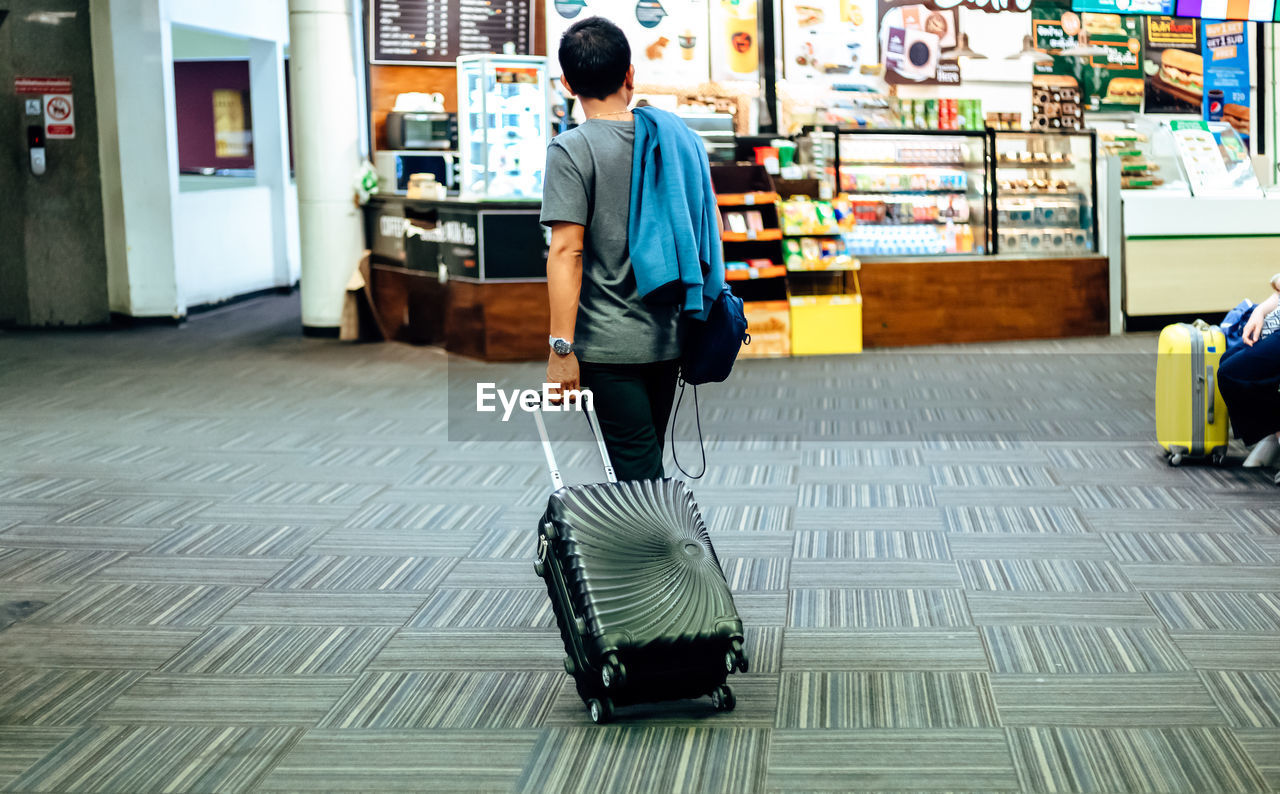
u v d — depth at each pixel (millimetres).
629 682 2535
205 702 2717
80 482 4766
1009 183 8547
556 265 2613
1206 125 9047
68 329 9289
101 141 9273
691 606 2547
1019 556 3734
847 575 3584
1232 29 9656
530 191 7508
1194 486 4539
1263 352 4461
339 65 8430
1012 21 9133
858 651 2992
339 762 2418
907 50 8930
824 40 8805
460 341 7684
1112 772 2330
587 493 2658
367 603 3385
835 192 8188
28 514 4309
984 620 3189
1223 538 3875
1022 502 4359
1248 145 9812
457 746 2492
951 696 2707
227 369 7438
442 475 4887
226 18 10180
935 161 8492
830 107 8742
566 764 2404
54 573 3652
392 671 2900
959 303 8250
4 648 3047
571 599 2557
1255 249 8711
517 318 7453
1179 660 2889
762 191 8008
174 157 9375
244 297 11055
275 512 4332
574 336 2756
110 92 9156
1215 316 8734
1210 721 2549
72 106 9203
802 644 3047
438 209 7762
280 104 11359
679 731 2557
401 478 4836
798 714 2631
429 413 6133
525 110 7445
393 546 3926
